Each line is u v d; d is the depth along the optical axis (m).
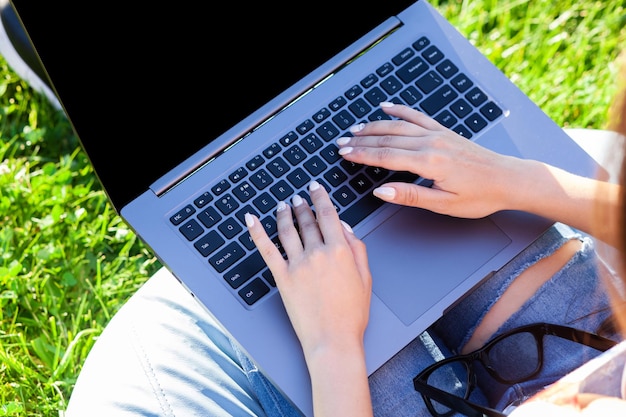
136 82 1.23
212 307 1.18
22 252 1.76
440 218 1.25
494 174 1.20
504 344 1.26
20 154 1.93
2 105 1.97
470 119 1.33
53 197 1.83
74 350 1.65
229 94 1.31
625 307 0.94
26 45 1.76
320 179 1.27
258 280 1.19
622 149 0.73
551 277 1.27
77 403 1.31
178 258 1.21
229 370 1.35
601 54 2.04
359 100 1.34
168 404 1.28
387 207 1.26
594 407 0.80
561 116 1.98
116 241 1.80
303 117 1.32
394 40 1.39
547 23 2.10
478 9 2.12
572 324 1.24
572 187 1.20
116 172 1.23
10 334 1.66
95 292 1.71
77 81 1.19
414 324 1.19
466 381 1.26
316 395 1.08
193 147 1.28
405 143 1.22
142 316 1.38
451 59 1.38
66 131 1.95
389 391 1.21
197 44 1.28
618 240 0.73
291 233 1.18
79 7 1.17
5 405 1.57
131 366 1.33
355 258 1.17
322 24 1.37
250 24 1.31
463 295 1.21
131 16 1.21
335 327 1.10
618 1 2.12
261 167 1.28
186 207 1.24
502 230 1.25
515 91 1.36
